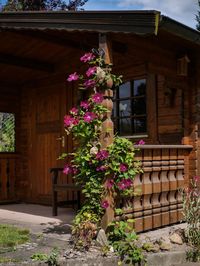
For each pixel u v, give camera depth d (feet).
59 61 21.16
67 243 12.69
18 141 23.95
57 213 18.74
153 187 14.53
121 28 12.63
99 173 12.55
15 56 19.58
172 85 16.56
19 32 15.93
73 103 20.89
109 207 12.48
